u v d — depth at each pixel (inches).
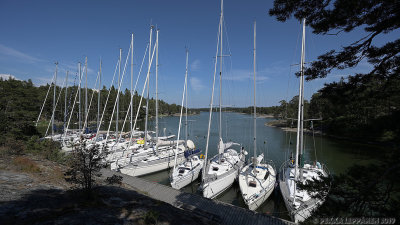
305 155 1152.8
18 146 577.6
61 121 2149.4
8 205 227.8
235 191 666.2
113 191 390.6
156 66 880.3
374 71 209.2
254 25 676.1
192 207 430.0
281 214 538.9
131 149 956.6
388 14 187.5
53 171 435.8
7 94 1224.8
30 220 205.3
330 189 177.9
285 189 567.8
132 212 281.6
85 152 314.8
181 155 903.7
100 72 1225.4
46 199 269.6
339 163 1002.1
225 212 426.3
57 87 2487.7
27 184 319.9
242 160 836.6
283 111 2672.2
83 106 2001.7
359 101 198.5
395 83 187.0
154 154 891.4
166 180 760.3
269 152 1219.9
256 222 392.8
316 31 227.9
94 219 231.6
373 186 151.3
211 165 727.1
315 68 234.8
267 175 663.8
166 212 318.3
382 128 154.3
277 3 233.1
